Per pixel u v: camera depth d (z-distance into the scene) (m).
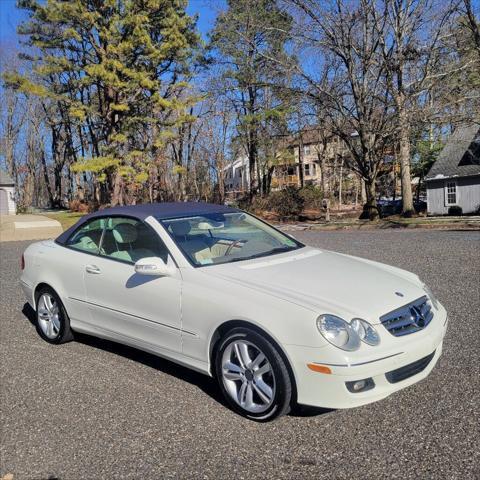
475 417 3.35
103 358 4.82
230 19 23.45
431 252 10.33
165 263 4.12
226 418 3.54
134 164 31.69
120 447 3.21
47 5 27.08
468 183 29.39
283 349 3.27
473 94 19.77
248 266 4.02
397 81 20.14
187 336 3.87
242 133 34.56
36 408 3.80
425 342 3.43
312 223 26.78
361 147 23.59
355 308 3.34
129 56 28.86
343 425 3.36
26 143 57.28
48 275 5.24
